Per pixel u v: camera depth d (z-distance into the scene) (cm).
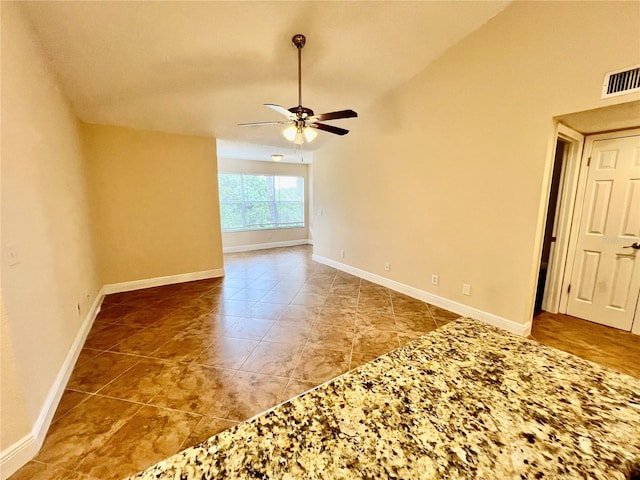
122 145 371
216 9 212
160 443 149
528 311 257
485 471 50
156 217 405
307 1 216
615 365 215
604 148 266
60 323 200
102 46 231
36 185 182
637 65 181
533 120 232
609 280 273
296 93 344
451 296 316
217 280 449
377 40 268
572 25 205
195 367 216
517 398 67
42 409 156
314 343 252
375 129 392
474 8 239
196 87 306
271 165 724
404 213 363
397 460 51
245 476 48
